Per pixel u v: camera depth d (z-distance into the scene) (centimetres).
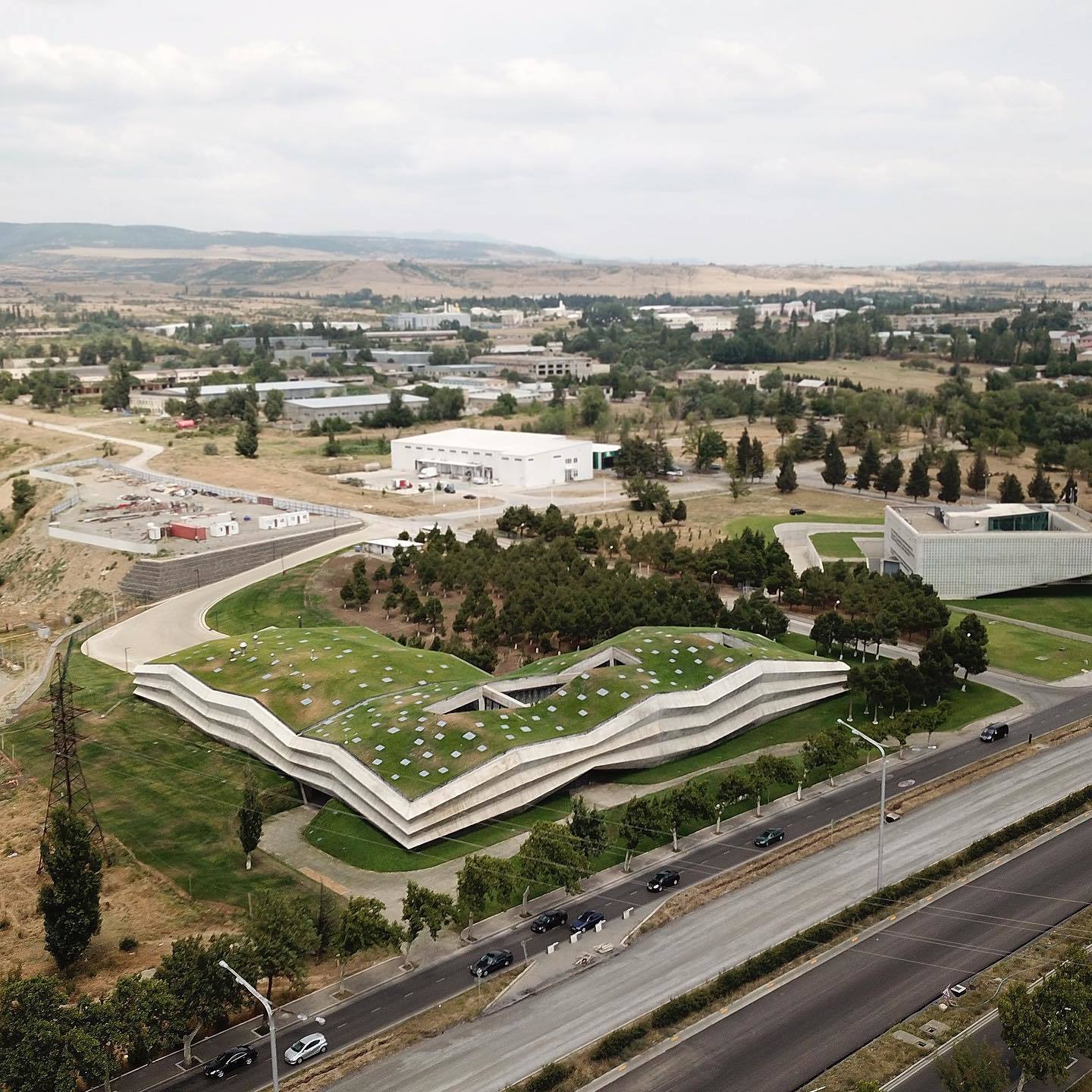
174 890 13850
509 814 15538
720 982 11300
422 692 17650
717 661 18612
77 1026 10088
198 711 18750
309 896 13525
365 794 15375
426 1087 10031
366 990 11656
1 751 18338
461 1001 11325
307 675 18625
